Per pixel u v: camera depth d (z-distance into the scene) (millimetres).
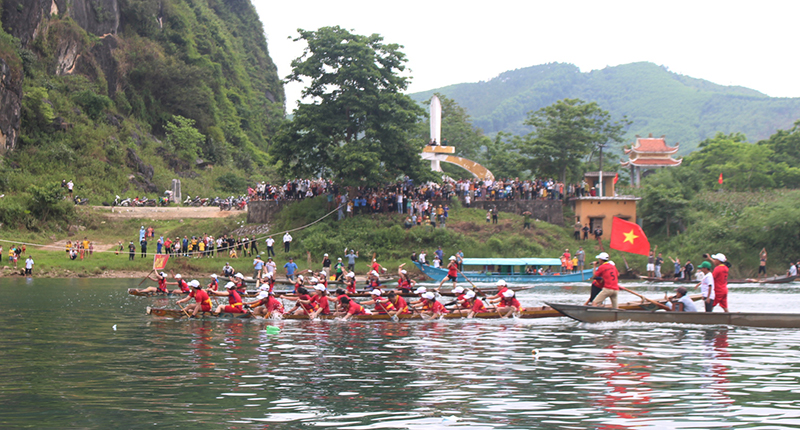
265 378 11469
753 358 13500
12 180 62188
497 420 8695
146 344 15492
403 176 54406
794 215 47406
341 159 48938
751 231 48719
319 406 9461
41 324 19266
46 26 81125
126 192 72125
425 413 9047
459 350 14750
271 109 136375
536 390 10531
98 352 14227
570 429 8266
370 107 50594
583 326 19234
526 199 53594
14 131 67875
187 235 54875
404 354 14156
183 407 9375
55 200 56969
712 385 10883
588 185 54719
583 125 65812
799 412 9086
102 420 8672
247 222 55938
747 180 76625
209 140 97375
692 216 52969
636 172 82750
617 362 13086
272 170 107062
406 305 22062
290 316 21625
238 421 8641
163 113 95562
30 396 10016
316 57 50969
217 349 14797
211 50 119062
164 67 95312
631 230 23844
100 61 88125
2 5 75188
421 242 47594
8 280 39562
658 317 19266
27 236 52469
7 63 66875
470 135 90625
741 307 25000
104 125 80188
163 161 85250
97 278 42531
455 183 56594
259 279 31047
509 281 42031
